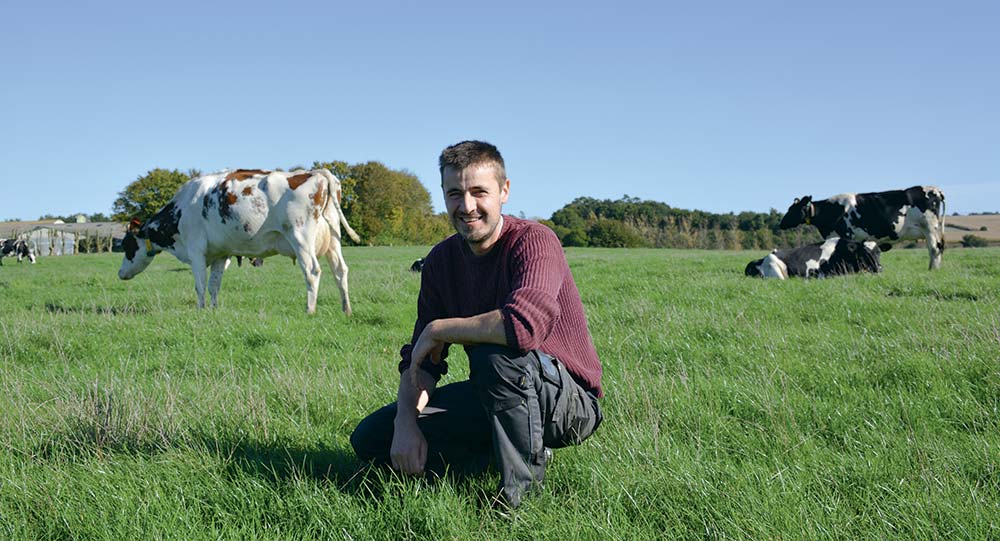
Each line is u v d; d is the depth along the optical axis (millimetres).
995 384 4656
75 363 6617
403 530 2768
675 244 69625
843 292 10055
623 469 3244
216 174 11438
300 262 10625
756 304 9289
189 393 4773
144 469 3375
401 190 71062
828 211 17766
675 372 5340
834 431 4043
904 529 2750
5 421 4094
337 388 4750
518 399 2863
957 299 9523
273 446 3730
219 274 11703
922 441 3672
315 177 10625
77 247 62000
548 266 2971
